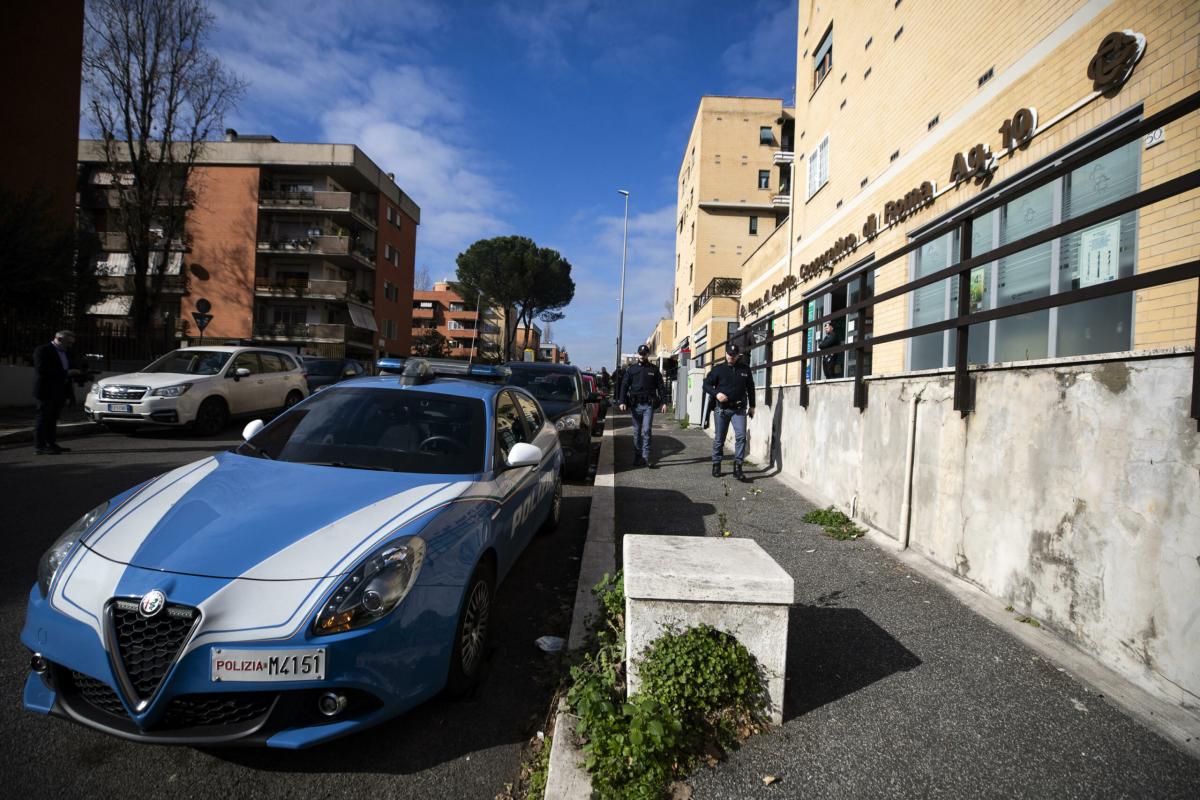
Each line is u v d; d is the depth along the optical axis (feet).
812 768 7.54
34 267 49.24
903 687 9.32
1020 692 9.17
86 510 18.56
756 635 8.36
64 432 34.27
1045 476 11.05
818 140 42.68
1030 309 11.30
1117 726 8.32
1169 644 8.55
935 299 25.82
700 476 27.78
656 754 7.34
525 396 17.92
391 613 7.77
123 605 7.25
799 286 45.27
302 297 133.49
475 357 196.24
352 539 8.28
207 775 7.50
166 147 80.89
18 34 65.82
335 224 138.31
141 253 81.82
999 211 21.97
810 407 24.38
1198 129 14.70
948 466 14.16
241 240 131.34
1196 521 8.20
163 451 29.91
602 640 9.96
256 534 8.18
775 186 115.24
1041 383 11.19
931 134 26.84
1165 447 8.68
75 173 73.77
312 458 11.35
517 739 8.56
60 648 7.40
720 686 7.96
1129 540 9.24
